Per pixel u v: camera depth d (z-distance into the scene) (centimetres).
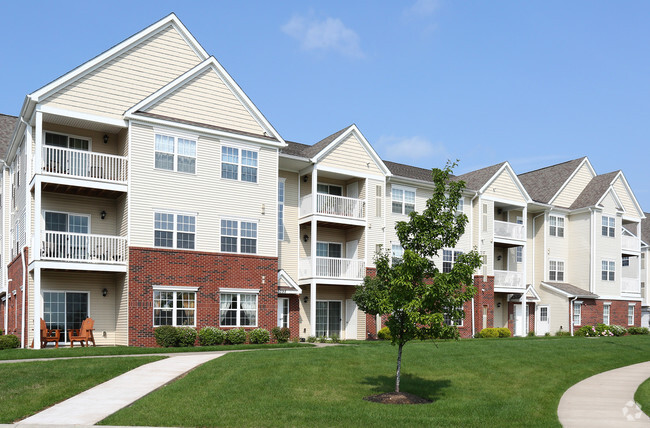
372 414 1221
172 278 2456
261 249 2714
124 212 2438
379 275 1495
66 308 2400
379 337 3059
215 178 2617
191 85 2612
